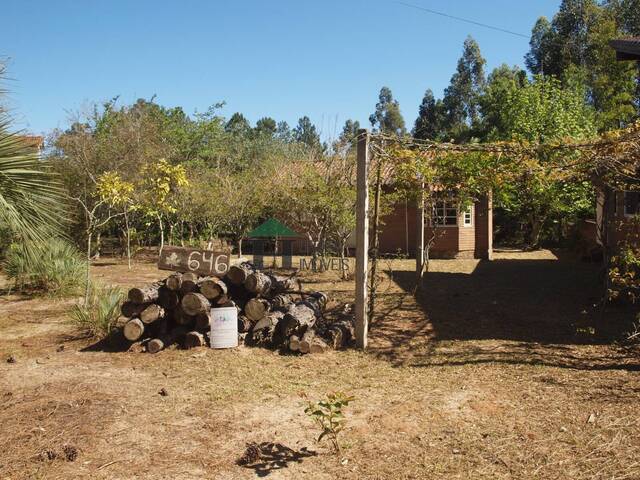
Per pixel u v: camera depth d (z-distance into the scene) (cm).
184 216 1842
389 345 692
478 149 736
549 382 534
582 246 1853
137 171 1823
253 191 1783
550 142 722
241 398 506
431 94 5656
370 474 360
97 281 1175
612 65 2802
